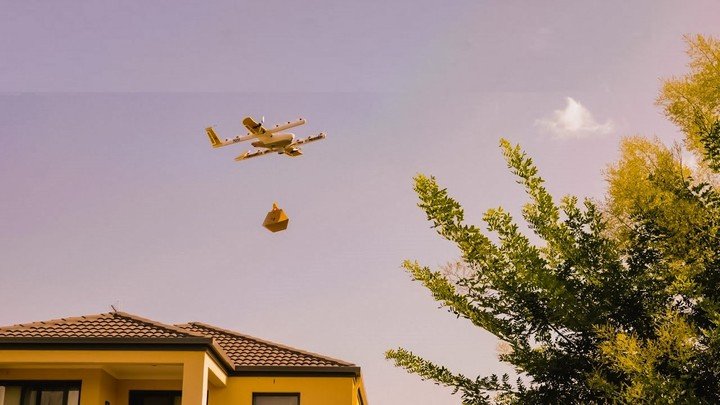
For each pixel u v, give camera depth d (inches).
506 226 339.0
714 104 359.6
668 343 282.5
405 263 358.3
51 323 679.1
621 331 318.7
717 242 311.9
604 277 327.9
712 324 310.2
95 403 663.8
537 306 329.7
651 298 324.5
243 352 789.9
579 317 318.7
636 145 342.0
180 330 667.4
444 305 350.0
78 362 633.6
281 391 746.2
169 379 728.3
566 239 340.2
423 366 363.9
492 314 343.9
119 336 643.5
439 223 339.3
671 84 370.3
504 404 347.3
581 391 327.0
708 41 366.6
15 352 631.8
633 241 336.2
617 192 338.3
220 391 742.5
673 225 315.6
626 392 290.0
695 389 287.9
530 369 329.7
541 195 350.6
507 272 335.3
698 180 361.4
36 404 665.0
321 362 772.0
